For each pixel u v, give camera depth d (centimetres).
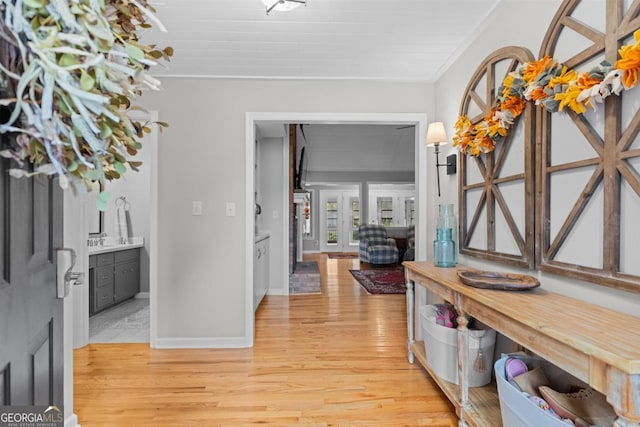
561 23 146
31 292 88
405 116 298
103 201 78
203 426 176
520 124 172
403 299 440
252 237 291
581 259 135
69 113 62
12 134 68
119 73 68
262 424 178
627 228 116
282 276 469
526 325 118
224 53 248
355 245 1057
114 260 400
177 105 288
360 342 290
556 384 146
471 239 226
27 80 58
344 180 939
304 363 250
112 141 75
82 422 179
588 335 97
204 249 288
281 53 249
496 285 152
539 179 157
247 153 291
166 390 212
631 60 106
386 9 198
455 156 250
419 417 184
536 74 150
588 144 131
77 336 280
